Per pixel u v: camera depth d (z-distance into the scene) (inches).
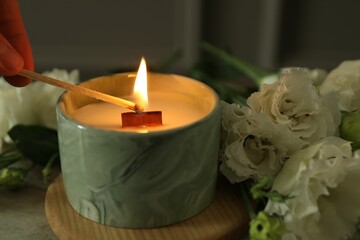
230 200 11.4
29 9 24.2
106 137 9.4
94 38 25.1
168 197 10.1
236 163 10.7
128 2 24.1
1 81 14.4
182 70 24.9
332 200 10.0
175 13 24.2
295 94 11.1
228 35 24.9
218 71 17.8
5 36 12.6
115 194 10.0
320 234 9.8
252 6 24.0
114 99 10.9
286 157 10.9
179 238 10.2
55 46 25.2
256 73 16.3
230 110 11.1
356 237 10.5
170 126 11.1
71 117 10.8
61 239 10.6
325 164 9.3
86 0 24.0
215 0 24.0
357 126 11.5
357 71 12.8
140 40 25.1
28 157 13.0
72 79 14.4
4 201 12.3
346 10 24.2
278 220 9.1
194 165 10.1
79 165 10.1
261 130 10.8
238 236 10.9
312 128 11.1
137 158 9.5
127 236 10.2
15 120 13.7
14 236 11.3
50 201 11.3
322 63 25.1
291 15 24.3
